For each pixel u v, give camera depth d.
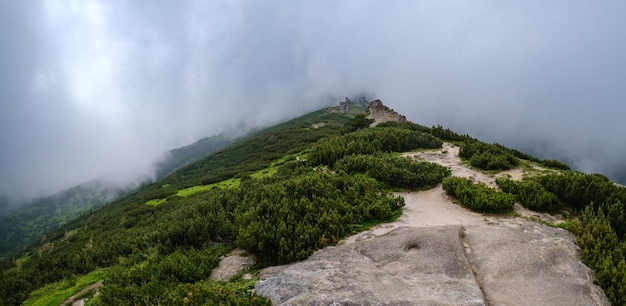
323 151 23.89
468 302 6.59
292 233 11.41
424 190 17.03
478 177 17.98
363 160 20.14
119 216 45.69
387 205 13.42
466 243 9.77
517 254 8.77
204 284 9.44
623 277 7.51
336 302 6.95
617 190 12.93
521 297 7.23
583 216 11.45
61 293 14.68
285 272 9.38
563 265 8.41
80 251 25.31
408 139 25.84
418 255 9.13
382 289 7.41
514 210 13.28
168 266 11.15
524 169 18.81
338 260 9.62
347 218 12.76
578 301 7.05
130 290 9.91
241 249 12.95
